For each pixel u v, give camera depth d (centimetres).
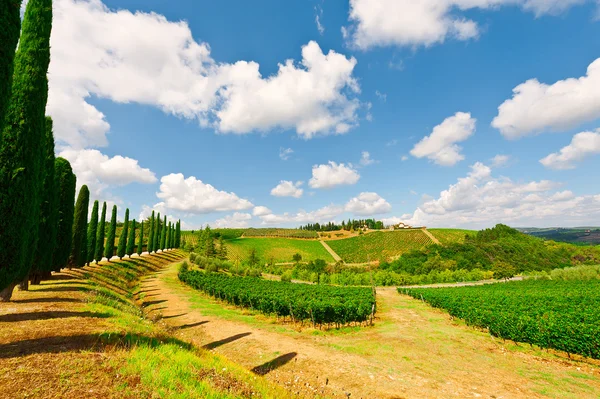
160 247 7762
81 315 1038
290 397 777
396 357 1281
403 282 6197
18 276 1220
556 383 1032
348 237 16212
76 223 2886
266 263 9388
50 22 1363
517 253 8962
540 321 1489
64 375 535
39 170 1335
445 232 14425
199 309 2277
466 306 2172
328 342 1509
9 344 655
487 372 1138
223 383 678
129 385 547
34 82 1241
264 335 1584
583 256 8838
